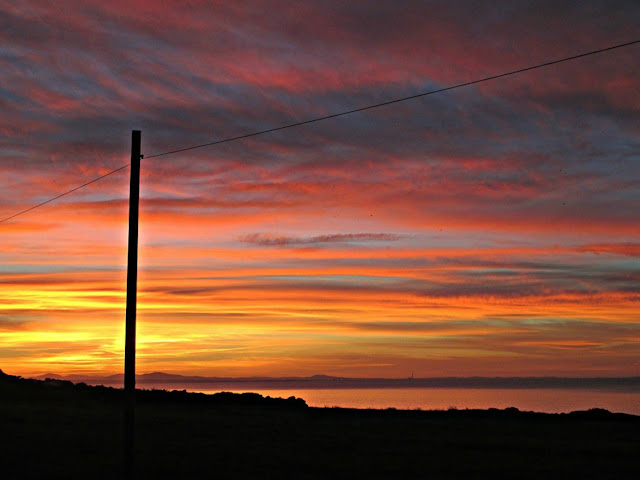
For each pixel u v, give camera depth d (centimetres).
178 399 5997
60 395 5694
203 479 2089
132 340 1777
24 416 3862
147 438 3095
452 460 2605
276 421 4275
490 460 2619
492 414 5247
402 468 2384
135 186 1834
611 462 2620
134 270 1802
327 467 2381
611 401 15162
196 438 3177
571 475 2294
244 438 3231
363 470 2330
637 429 4106
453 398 17550
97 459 2405
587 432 3891
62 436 3019
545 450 2975
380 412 5438
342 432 3666
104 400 5728
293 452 2745
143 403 5694
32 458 2369
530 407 11625
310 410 5506
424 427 4078
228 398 6338
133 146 1855
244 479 2102
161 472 2177
